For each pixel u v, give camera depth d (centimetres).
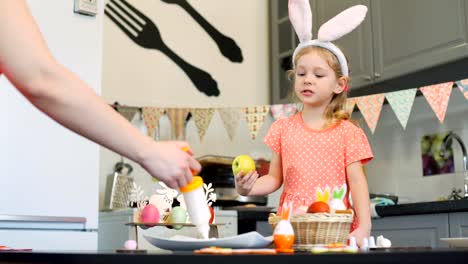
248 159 138
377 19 307
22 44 74
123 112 319
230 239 93
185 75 356
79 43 222
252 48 383
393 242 258
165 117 341
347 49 324
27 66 74
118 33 336
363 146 163
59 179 213
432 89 261
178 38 357
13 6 75
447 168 307
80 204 216
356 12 161
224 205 305
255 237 93
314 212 106
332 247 92
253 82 380
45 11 215
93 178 221
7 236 197
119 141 78
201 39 365
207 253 72
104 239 265
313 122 169
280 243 94
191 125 349
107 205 297
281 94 368
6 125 205
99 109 77
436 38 270
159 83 346
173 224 133
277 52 373
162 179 82
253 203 310
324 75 163
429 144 318
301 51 167
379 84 305
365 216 154
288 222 97
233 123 320
